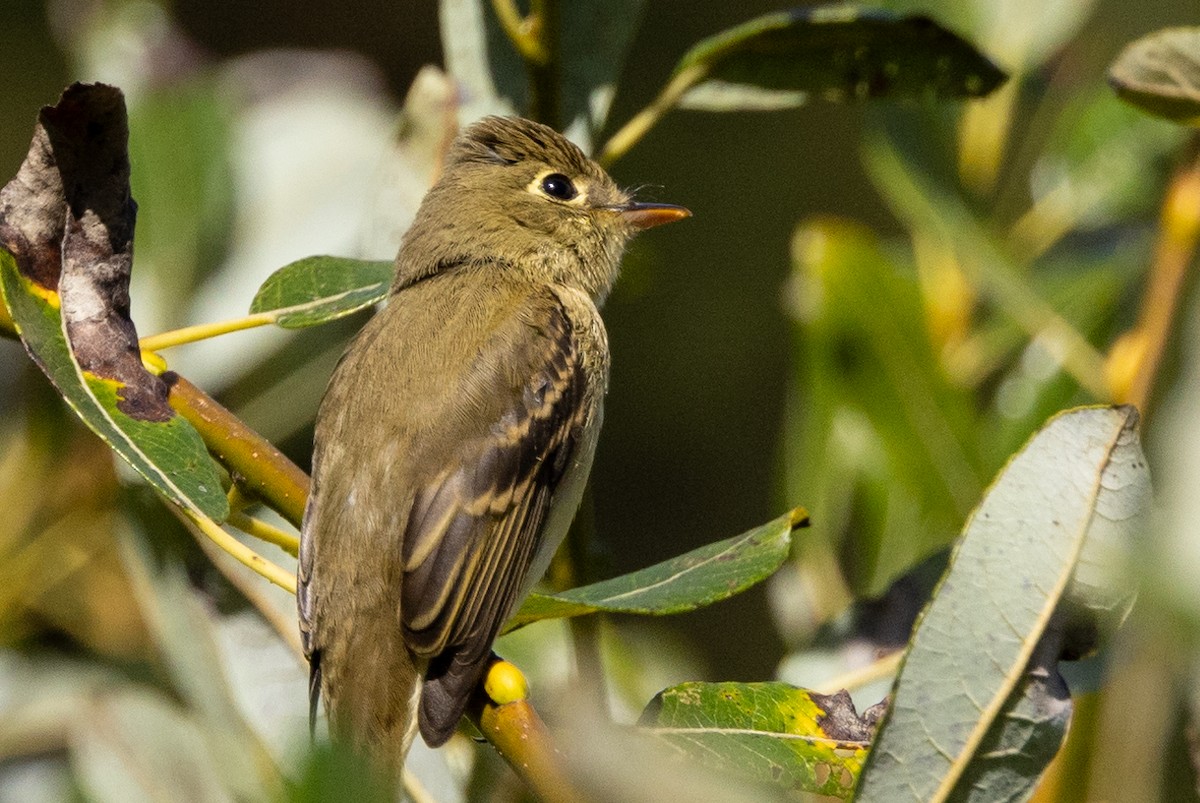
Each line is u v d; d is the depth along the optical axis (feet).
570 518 29.48
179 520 28.27
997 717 19.76
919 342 31.60
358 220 37.73
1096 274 33.45
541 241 33.91
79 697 28.86
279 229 37.40
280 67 40.32
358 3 57.06
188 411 24.06
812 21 28.17
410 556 26.43
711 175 52.90
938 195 31.63
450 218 33.04
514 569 27.73
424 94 32.86
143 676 31.35
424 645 25.63
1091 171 34.27
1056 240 35.86
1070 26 33.86
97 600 32.55
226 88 39.32
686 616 47.73
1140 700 26.00
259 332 35.91
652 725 21.97
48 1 49.98
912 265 34.83
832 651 27.96
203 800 27.37
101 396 22.66
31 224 23.06
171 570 28.30
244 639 28.17
